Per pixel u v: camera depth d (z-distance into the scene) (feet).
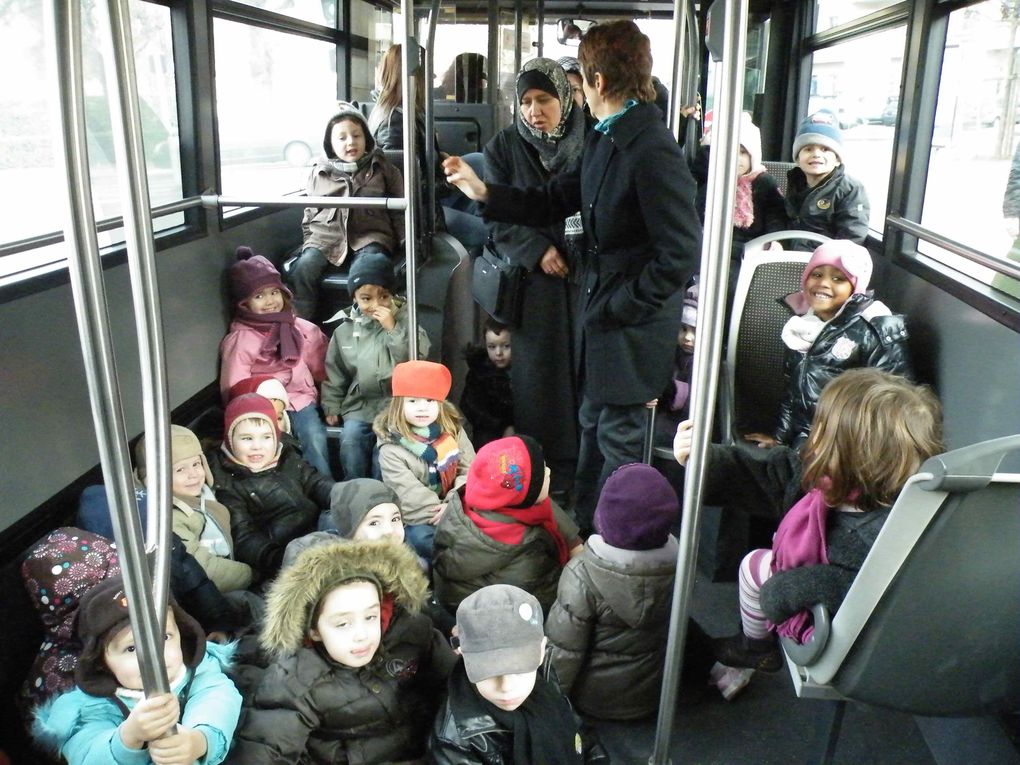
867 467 4.73
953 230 9.09
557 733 5.24
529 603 5.13
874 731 6.73
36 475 6.87
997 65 8.12
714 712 6.89
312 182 11.83
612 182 7.69
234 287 10.69
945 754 6.31
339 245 11.97
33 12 7.22
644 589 6.25
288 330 10.73
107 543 6.09
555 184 9.04
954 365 8.37
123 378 8.33
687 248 7.43
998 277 8.00
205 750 4.90
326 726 5.48
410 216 7.97
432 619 6.84
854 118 13.05
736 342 9.37
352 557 5.45
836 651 4.47
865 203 11.53
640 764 6.32
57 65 3.05
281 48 13.48
